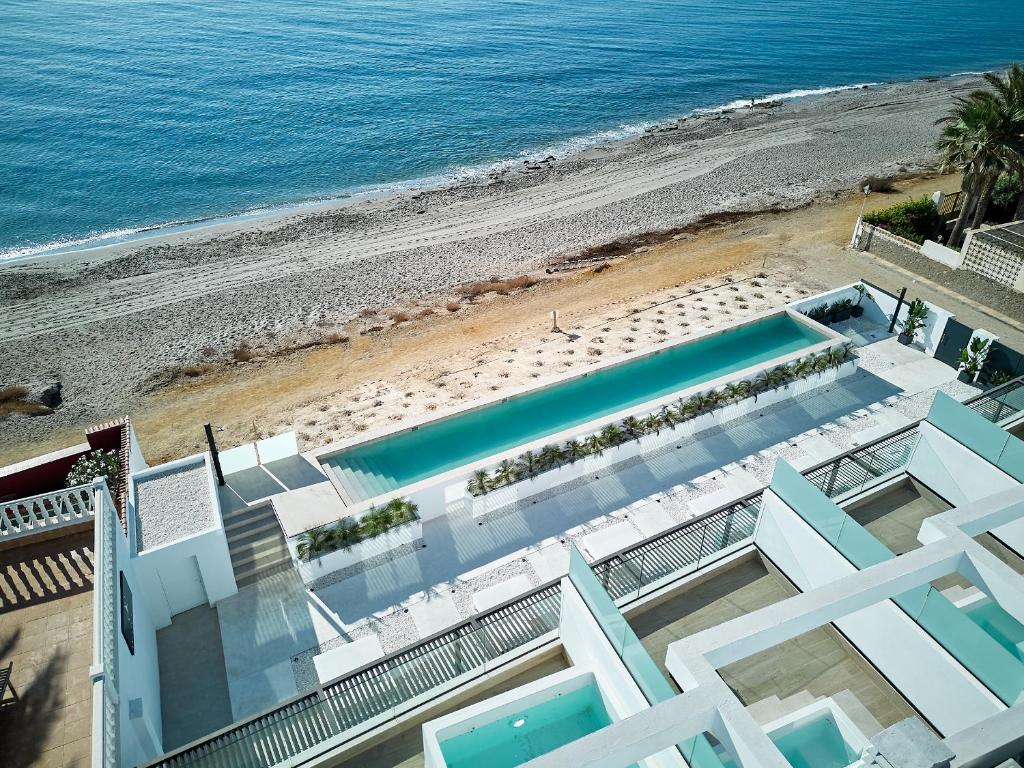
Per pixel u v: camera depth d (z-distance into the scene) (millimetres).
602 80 80875
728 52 95688
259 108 68500
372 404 26578
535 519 19219
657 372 26141
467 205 47500
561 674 10867
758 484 20266
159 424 26594
